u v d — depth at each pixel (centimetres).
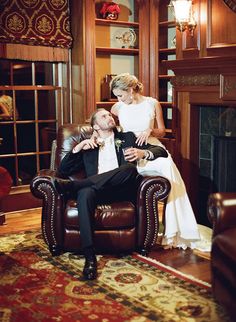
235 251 236
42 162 529
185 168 471
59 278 318
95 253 349
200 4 436
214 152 455
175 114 477
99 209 349
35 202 517
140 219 357
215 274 256
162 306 276
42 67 520
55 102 532
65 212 353
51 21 501
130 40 559
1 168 367
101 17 533
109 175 348
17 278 318
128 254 363
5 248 379
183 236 373
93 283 310
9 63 495
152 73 536
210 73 425
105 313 268
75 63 520
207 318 261
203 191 477
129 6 556
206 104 441
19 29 480
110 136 377
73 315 266
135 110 408
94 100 517
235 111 429
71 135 400
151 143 399
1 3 467
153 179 353
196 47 445
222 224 273
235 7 401
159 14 546
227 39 413
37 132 521
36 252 369
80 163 377
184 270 333
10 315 266
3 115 497
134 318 262
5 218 468
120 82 395
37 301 284
